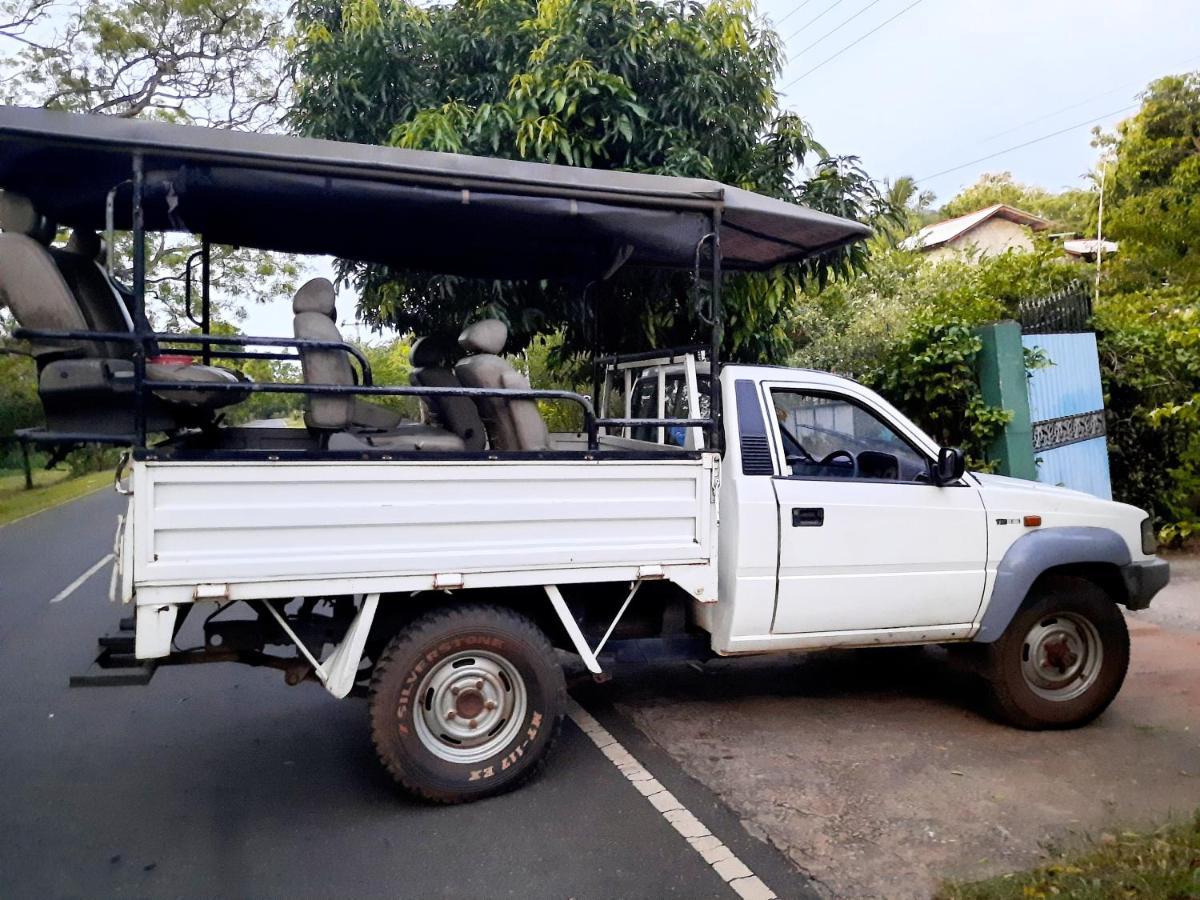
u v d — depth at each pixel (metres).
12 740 5.17
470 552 4.14
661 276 7.36
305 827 4.05
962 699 5.68
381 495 4.02
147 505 3.72
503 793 4.34
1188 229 13.12
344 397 4.36
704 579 4.53
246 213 4.96
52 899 3.45
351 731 5.29
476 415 5.00
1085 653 5.19
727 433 4.71
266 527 3.86
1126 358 9.80
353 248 5.80
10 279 4.02
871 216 8.71
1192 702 5.55
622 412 6.46
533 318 8.03
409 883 3.56
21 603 8.95
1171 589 8.12
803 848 3.79
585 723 5.28
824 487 4.79
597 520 4.34
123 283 5.43
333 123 8.42
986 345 8.85
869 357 11.62
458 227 5.26
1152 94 15.71
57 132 3.70
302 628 4.41
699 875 3.59
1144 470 9.84
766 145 8.63
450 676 4.23
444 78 8.64
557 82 7.57
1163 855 3.36
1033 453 8.78
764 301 8.38
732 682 6.04
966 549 4.96
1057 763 4.64
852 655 6.63
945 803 4.18
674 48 8.20
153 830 4.04
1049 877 3.34
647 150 8.16
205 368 4.43
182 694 5.98
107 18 19.45
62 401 4.02
